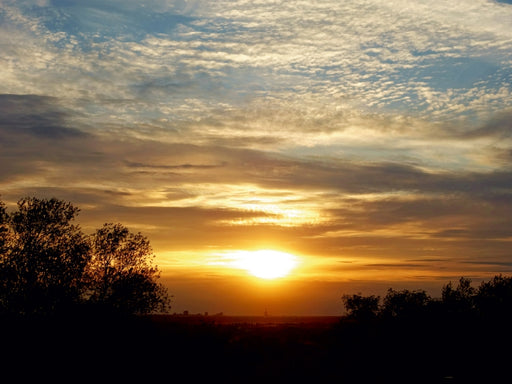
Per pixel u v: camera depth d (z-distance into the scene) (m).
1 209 36.56
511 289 53.59
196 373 42.31
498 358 48.72
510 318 51.94
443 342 53.72
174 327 47.97
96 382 35.50
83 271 38.66
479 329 52.91
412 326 56.50
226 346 50.75
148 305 40.34
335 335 72.38
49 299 36.75
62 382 34.22
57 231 37.44
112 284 39.75
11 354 34.91
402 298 60.84
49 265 36.31
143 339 40.47
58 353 36.06
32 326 36.34
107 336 38.22
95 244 40.22
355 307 73.38
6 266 35.59
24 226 36.66
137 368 39.03
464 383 38.59
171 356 42.22
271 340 74.75
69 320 36.94
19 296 35.72
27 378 33.81
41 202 37.31
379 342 57.62
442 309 56.16
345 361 52.28
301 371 44.97
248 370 45.81
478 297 55.19
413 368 46.69
